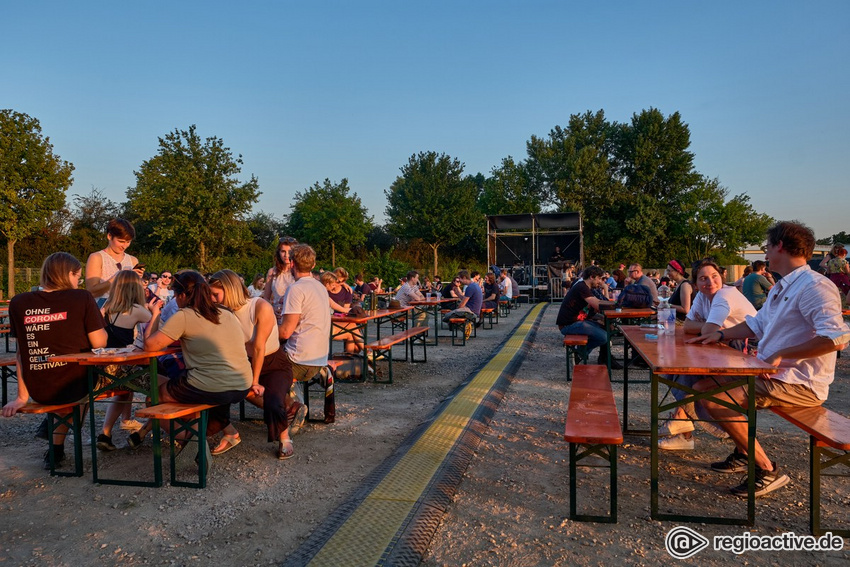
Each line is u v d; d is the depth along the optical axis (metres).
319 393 7.03
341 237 41.16
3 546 3.07
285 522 3.35
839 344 3.31
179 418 4.11
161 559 2.92
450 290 14.44
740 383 3.23
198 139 31.44
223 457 4.55
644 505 3.54
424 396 6.84
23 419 5.87
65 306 4.04
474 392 6.55
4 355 9.73
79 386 4.10
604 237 50.22
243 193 31.52
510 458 4.49
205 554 2.97
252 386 4.51
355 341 8.13
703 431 5.14
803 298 3.44
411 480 3.85
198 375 3.94
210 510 3.53
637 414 5.71
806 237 3.55
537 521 3.33
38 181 25.92
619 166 53.53
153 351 3.88
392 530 3.11
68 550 3.02
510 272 29.34
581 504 3.54
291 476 4.12
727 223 47.97
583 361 7.60
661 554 2.92
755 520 3.31
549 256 31.45
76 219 47.47
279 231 59.44
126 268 5.78
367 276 31.89
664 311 4.67
